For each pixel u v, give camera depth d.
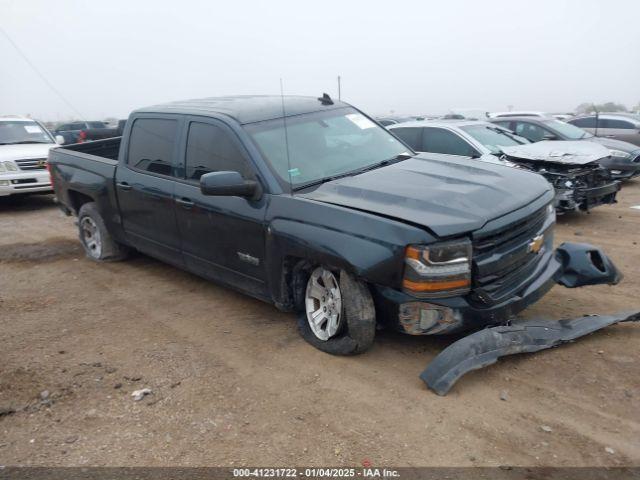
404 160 4.80
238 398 3.51
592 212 8.95
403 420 3.17
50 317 5.06
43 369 4.01
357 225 3.58
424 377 3.44
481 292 3.49
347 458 2.88
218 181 4.02
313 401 3.42
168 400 3.53
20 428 3.30
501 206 3.68
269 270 4.21
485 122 9.51
